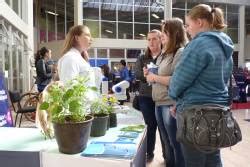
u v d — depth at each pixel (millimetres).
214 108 1502
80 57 1990
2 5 6301
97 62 16031
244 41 18969
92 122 1486
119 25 16641
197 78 1582
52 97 1338
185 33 2350
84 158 1280
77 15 15867
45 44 17906
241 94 7785
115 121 1872
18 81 8609
